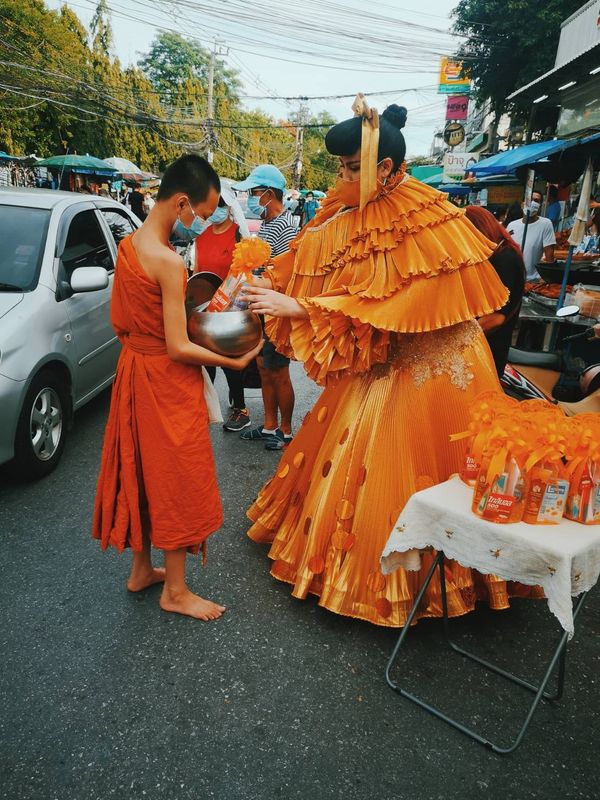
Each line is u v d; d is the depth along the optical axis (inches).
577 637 97.3
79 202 179.5
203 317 88.4
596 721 80.4
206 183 81.0
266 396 165.2
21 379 129.5
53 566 110.0
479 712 81.0
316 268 94.6
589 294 203.5
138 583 102.4
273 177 159.5
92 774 69.8
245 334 88.0
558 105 310.5
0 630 93.1
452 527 75.4
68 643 90.7
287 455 112.4
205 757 72.4
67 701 80.0
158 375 84.7
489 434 72.7
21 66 787.4
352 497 94.3
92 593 102.7
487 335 117.6
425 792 68.9
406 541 79.2
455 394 94.7
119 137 1165.7
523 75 579.8
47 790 67.7
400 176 87.7
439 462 95.4
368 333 86.2
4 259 149.3
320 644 92.3
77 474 146.7
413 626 97.0
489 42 592.4
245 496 140.1
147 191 713.6
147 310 81.8
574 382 173.6
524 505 71.8
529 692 84.8
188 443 87.2
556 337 227.0
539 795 69.2
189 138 1541.6
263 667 87.3
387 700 82.3
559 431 70.8
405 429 92.8
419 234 84.6
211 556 115.0
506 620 100.7
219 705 80.2
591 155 221.0
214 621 96.7
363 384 95.9
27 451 135.9
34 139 943.0
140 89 1266.0
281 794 68.1
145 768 70.7
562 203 372.5
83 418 185.2
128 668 86.1
